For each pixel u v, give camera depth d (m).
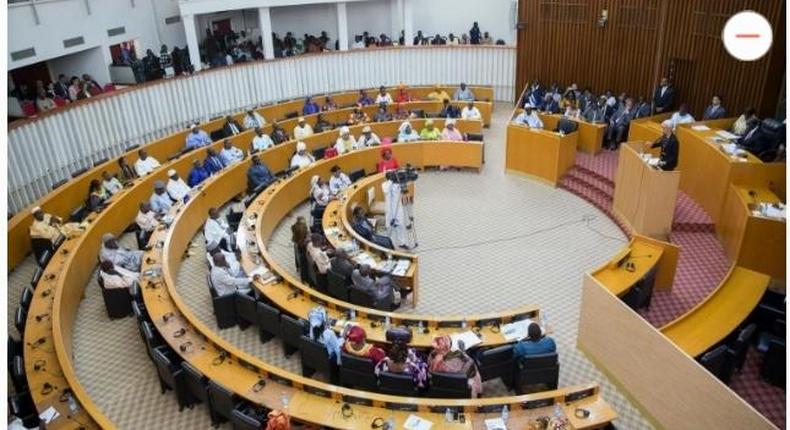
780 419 7.97
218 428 8.17
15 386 7.91
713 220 12.45
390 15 24.56
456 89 22.34
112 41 18.70
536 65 20.58
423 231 13.60
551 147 15.16
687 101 16.42
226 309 10.09
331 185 14.59
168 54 19.39
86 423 7.16
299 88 22.16
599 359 9.18
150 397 8.75
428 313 10.65
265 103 21.52
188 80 19.17
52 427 7.09
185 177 15.68
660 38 16.70
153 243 11.48
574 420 6.97
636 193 12.31
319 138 17.50
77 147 16.00
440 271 11.96
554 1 19.28
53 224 12.27
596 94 19.34
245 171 15.48
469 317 8.89
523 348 8.11
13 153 14.09
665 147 11.73
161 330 8.80
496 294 11.15
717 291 9.42
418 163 16.91
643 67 17.70
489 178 16.39
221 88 20.19
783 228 10.10
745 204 10.72
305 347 8.68
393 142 17.42
